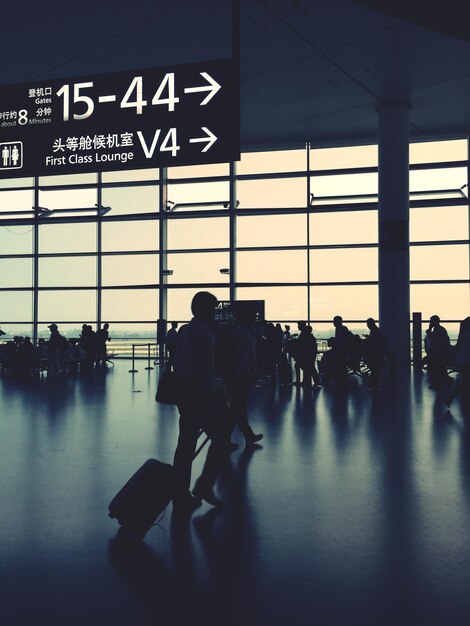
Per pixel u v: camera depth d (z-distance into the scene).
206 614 2.62
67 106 6.02
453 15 5.26
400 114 17.12
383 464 5.63
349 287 20.23
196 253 21.16
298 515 4.07
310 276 20.48
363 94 16.59
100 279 21.58
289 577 3.02
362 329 20.12
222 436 4.35
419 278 19.86
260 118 18.44
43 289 21.89
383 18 12.32
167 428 7.72
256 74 15.22
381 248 17.30
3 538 3.62
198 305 4.41
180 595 2.82
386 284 17.11
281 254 20.69
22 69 14.89
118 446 6.52
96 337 18.53
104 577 3.03
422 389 12.46
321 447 6.46
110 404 10.20
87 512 4.15
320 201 20.50
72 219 21.53
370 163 20.47
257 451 6.26
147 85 5.79
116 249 21.47
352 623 2.54
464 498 4.47
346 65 14.69
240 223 20.91
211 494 4.27
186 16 12.23
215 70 5.62
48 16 12.18
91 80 5.95
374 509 4.20
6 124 6.20
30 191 21.86
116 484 4.91
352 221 20.20
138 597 2.80
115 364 20.44
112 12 12.02
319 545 3.48
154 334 21.33
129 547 3.46
